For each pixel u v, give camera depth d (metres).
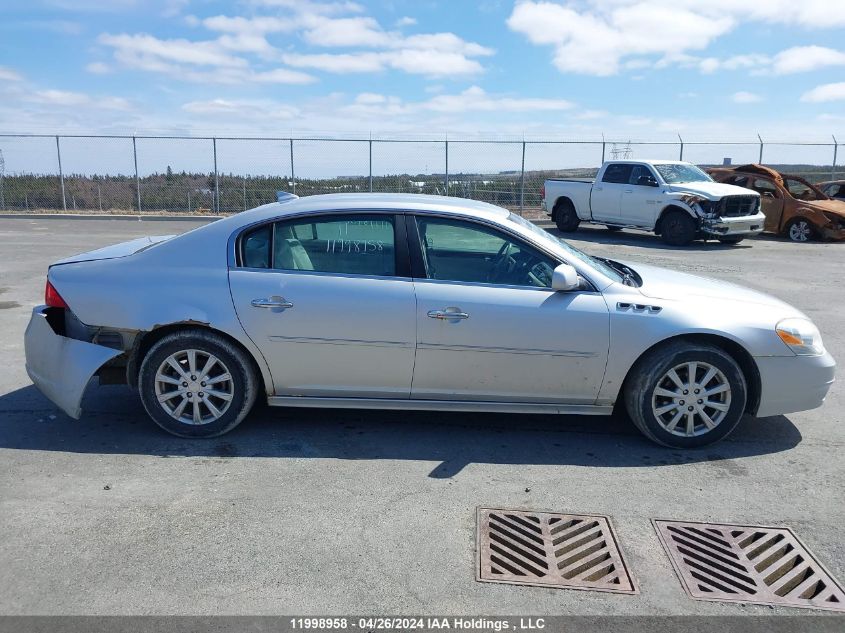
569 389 4.36
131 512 3.49
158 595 2.83
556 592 2.91
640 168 16.33
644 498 3.75
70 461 4.07
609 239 16.88
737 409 4.35
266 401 4.73
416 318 4.22
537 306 4.24
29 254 12.48
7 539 3.22
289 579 2.96
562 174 23.38
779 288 10.15
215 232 4.40
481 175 22.86
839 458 4.31
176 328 4.32
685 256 13.70
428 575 3.00
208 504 3.59
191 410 4.42
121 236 15.97
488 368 4.30
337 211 4.38
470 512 3.56
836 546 3.30
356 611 2.76
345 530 3.35
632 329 4.25
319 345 4.27
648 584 2.98
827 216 16.05
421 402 4.41
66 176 23.22
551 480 3.95
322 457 4.20
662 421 4.38
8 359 6.07
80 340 4.31
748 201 15.39
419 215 4.38
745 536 3.38
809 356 4.38
